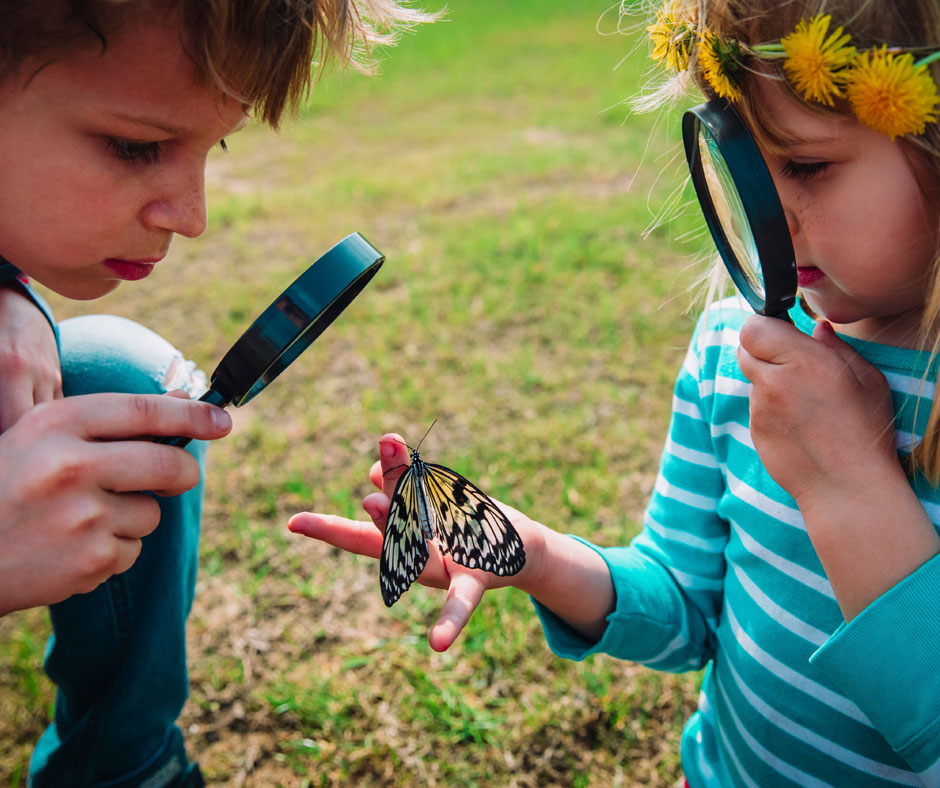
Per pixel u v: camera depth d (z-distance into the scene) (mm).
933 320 361
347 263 341
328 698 840
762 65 331
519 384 1369
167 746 563
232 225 2121
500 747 788
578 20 5043
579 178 2346
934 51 305
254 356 338
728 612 466
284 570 1015
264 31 332
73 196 328
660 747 784
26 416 317
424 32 4844
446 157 2633
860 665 344
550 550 456
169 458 323
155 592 507
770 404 374
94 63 307
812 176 341
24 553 307
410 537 422
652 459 1172
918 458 363
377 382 1395
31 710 830
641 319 1550
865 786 404
